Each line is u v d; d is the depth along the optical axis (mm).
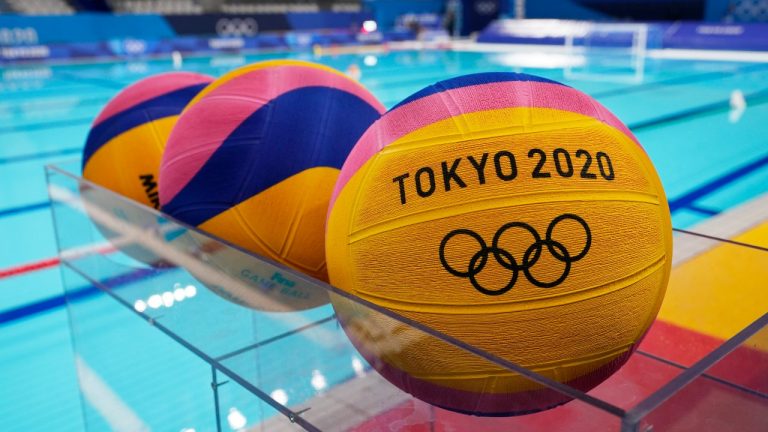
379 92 6668
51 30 10469
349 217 875
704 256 1118
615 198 812
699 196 3197
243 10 13883
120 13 11711
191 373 1671
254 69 1186
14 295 2297
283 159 1082
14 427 1545
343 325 912
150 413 1506
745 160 3805
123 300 1341
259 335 1071
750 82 6672
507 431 842
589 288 796
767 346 787
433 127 841
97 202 1366
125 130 1457
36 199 3471
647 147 4188
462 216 790
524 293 785
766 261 1046
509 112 834
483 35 12539
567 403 757
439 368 822
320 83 1162
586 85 6660
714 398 714
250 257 974
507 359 812
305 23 13172
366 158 878
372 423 914
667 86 6531
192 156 1125
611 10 12070
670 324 1148
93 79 8305
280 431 1153
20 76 8734
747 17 10305
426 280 804
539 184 789
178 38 11406
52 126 5480
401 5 15055
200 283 1140
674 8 11250
